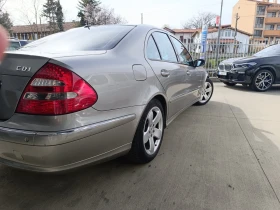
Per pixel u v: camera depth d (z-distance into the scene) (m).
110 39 2.05
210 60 8.59
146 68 2.11
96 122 1.54
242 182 1.95
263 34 52.97
